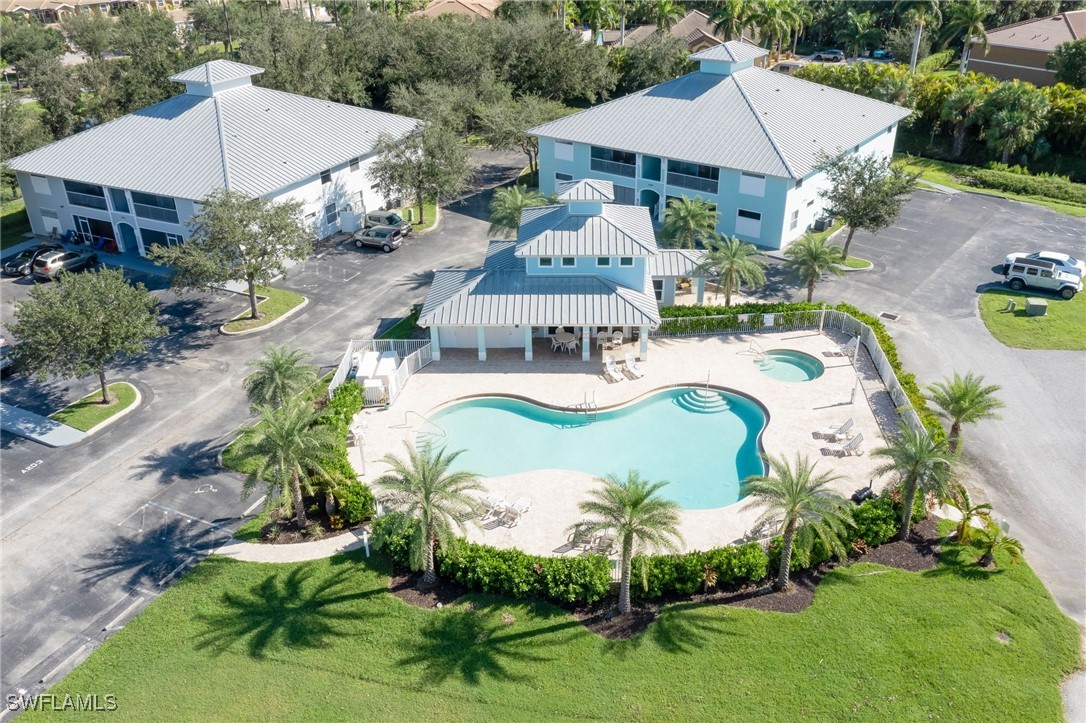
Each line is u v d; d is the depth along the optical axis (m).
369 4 121.50
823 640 26.75
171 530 32.19
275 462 29.58
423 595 28.92
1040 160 74.38
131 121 58.81
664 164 58.47
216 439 37.69
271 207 47.28
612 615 27.94
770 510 27.58
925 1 95.75
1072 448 35.88
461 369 42.47
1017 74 91.56
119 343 37.72
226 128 56.16
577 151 62.88
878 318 47.12
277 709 24.95
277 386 35.00
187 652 26.88
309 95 79.12
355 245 58.53
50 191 57.94
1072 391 39.88
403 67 84.25
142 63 81.81
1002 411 38.47
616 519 26.11
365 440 36.88
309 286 52.38
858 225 51.25
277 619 27.98
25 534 31.95
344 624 27.75
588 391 40.22
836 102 63.59
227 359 44.12
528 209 47.09
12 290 52.59
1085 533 31.25
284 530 32.09
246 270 45.12
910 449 29.17
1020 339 44.62
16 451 36.91
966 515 30.17
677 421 38.62
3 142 63.78
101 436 37.97
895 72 80.25
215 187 51.47
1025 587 28.69
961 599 28.20
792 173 52.69
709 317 45.12
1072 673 25.66
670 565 28.53
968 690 25.03
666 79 89.25
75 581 29.77
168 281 52.72
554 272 43.34
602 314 41.28
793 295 50.19
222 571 30.05
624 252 41.97
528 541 30.80
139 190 52.94
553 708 24.78
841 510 29.03
